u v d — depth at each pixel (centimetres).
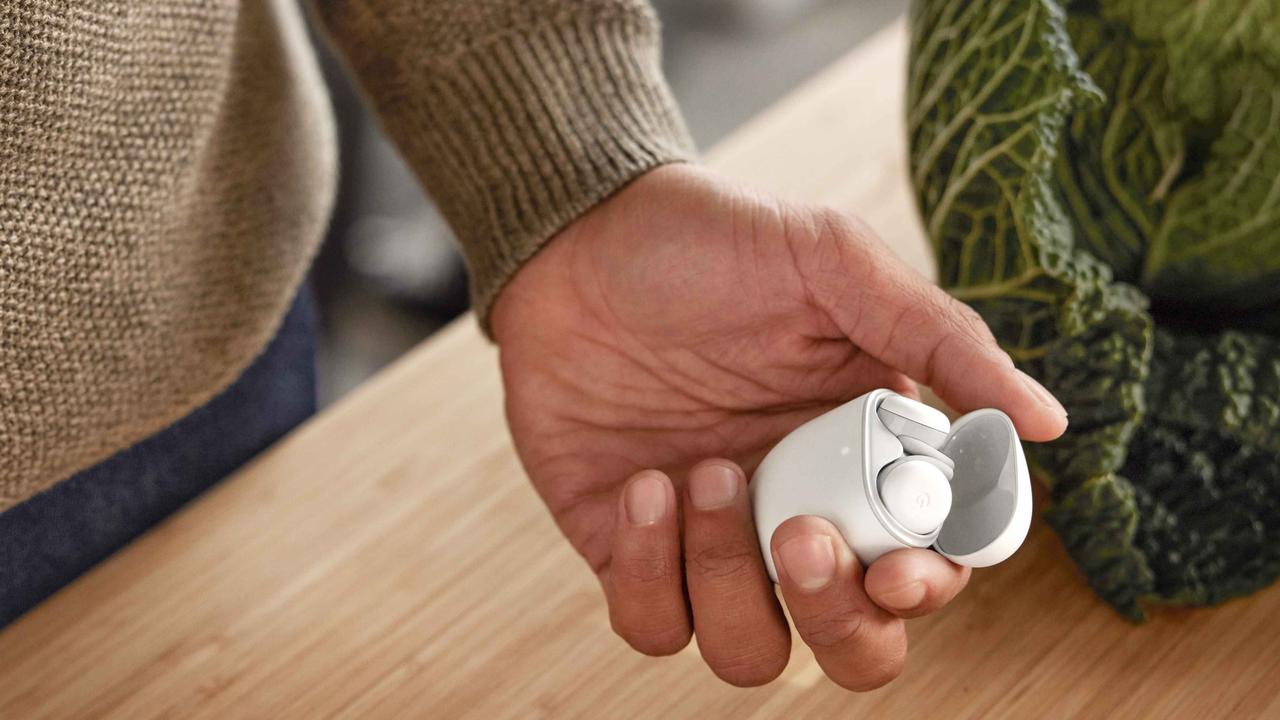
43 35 70
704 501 70
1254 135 74
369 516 81
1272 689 73
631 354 77
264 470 83
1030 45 74
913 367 72
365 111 166
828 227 73
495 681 75
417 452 84
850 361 76
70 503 83
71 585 80
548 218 78
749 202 75
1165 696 73
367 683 76
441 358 88
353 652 77
